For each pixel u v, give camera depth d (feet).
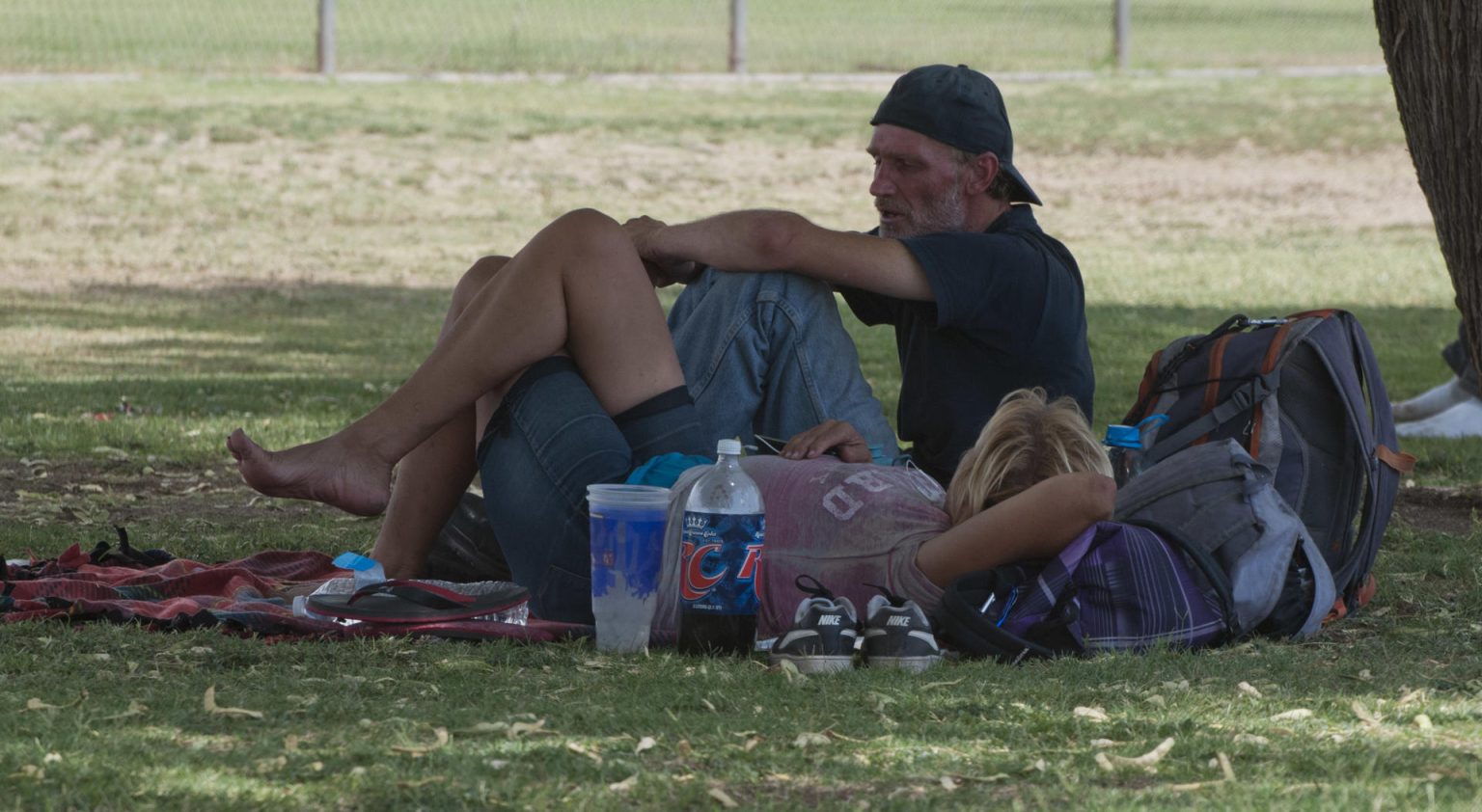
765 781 36.86
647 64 353.51
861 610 49.96
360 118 297.74
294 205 253.85
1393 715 42.78
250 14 375.66
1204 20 430.20
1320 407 59.41
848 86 344.08
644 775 36.58
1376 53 389.60
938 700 43.37
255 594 55.72
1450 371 148.36
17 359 144.05
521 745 38.68
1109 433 59.77
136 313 179.63
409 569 57.31
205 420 111.14
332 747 38.19
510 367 53.06
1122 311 186.91
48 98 293.02
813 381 57.11
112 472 92.99
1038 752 39.11
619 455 52.37
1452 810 34.27
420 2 397.80
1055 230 259.19
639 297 53.78
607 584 49.90
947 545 49.70
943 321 56.85
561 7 402.11
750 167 287.07
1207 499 52.75
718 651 49.21
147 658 46.93
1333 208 275.39
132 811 33.81
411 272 219.00
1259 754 38.91
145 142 275.18
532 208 260.83
